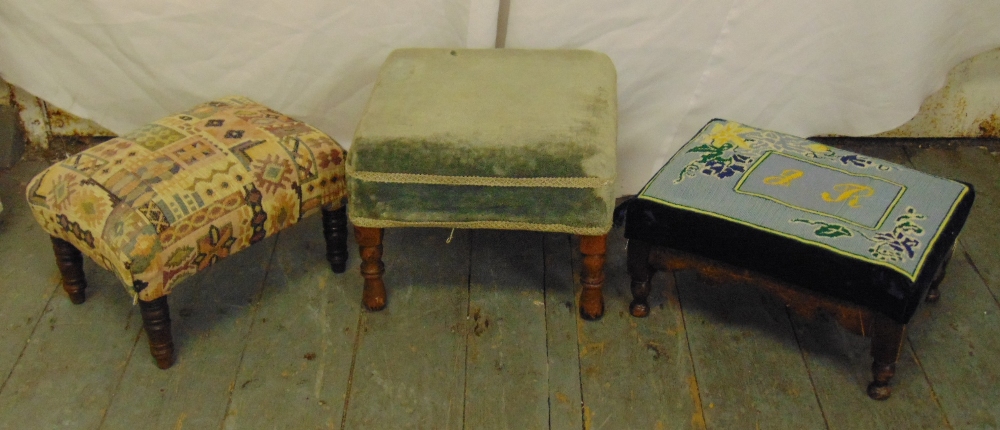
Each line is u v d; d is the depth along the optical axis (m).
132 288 1.43
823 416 1.51
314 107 2.06
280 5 1.87
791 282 1.46
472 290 1.80
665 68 1.95
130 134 1.59
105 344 1.66
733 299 1.78
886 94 1.97
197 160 1.51
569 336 1.68
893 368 1.49
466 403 1.54
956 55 1.98
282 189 1.57
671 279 1.83
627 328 1.70
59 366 1.61
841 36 1.89
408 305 1.76
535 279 1.83
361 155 1.45
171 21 1.89
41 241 1.93
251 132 1.60
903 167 1.58
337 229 1.76
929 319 1.71
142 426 1.50
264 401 1.54
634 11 1.85
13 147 2.13
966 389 1.56
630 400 1.55
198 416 1.52
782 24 1.88
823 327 1.70
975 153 2.21
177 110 2.06
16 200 2.04
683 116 2.04
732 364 1.62
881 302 1.37
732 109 2.03
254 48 1.94
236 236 1.54
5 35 1.92
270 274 1.84
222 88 2.01
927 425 1.49
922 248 1.38
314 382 1.58
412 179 1.46
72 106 2.04
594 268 1.62
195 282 1.82
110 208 1.42
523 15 1.86
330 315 1.73
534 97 1.56
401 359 1.63
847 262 1.37
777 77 1.97
